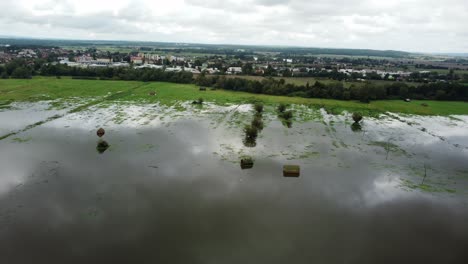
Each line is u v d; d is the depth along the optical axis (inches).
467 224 1611.7
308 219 1610.5
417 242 1461.6
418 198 1860.2
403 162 2427.4
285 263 1300.4
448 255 1385.3
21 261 1264.8
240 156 2438.5
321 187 1964.8
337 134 3120.1
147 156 2365.9
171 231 1478.8
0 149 2405.3
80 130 2952.8
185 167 2191.2
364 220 1620.3
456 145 2856.8
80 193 1791.3
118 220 1547.7
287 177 2095.2
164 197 1776.6
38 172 2034.9
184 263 1275.8
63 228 1477.6
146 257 1302.9
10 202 1678.2
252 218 1604.3
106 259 1286.9
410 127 3442.4
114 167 2151.8
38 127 3002.0
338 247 1408.7
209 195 1815.9
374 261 1332.4
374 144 2837.1
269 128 3250.5
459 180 2128.4
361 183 2038.6
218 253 1341.0
